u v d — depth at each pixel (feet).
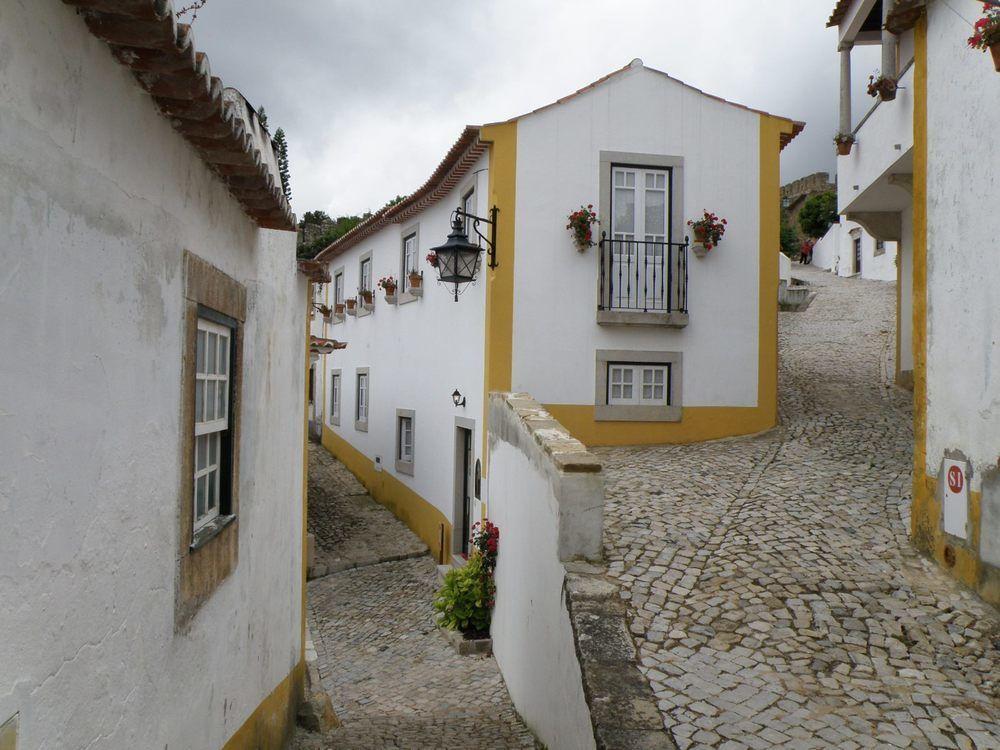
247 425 14.17
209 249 11.61
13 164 6.09
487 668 23.84
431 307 39.96
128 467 8.57
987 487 15.88
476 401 32.78
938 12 17.93
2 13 5.86
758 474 25.76
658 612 15.48
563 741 14.92
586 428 32.14
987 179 15.89
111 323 8.05
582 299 31.99
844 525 20.38
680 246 32.58
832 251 92.38
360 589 33.60
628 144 32.40
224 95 9.52
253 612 14.65
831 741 11.65
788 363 45.50
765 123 33.68
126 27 7.27
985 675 13.70
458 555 34.86
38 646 6.66
